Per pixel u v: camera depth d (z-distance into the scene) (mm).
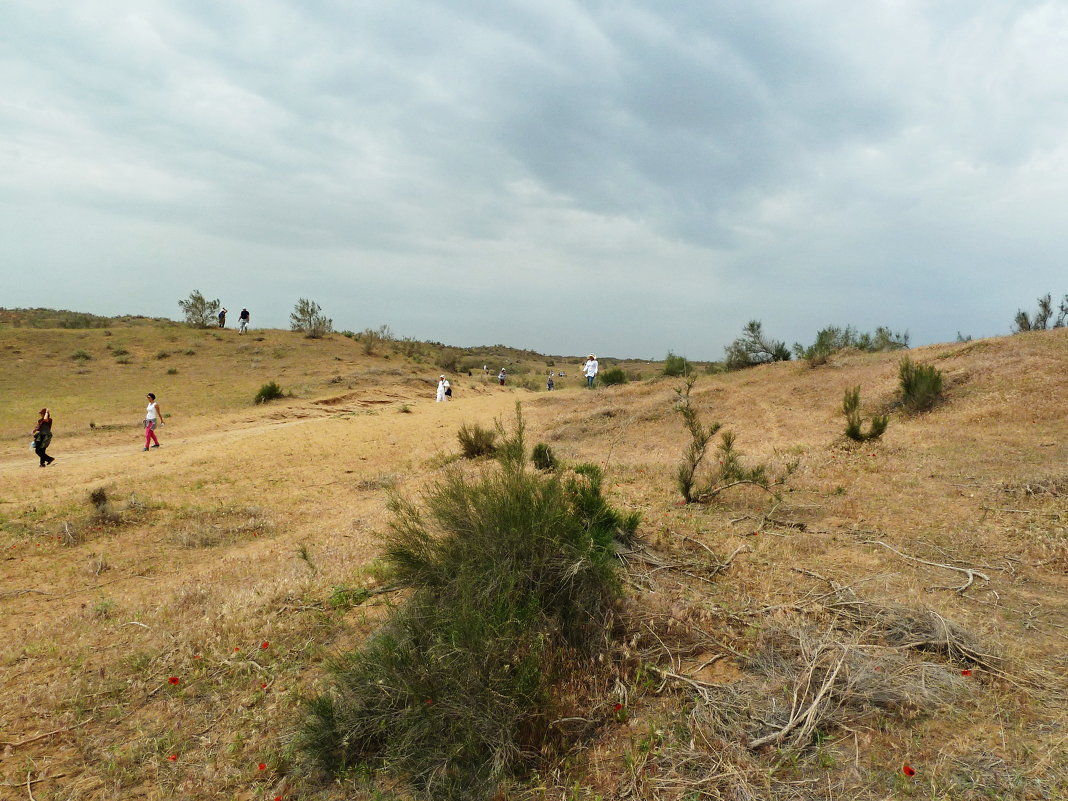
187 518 10086
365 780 3170
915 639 3936
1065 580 4867
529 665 3340
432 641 3600
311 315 49844
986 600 4602
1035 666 3596
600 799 2809
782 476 8539
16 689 4473
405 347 50062
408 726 3258
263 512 10367
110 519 9695
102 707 4117
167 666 4617
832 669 3566
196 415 25266
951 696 3334
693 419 8562
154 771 3406
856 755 2938
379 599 5461
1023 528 6027
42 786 3322
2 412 24719
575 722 3365
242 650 4707
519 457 4727
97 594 6879
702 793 2775
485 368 54719
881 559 5578
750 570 5406
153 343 40719
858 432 10703
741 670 3818
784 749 2979
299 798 3125
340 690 3646
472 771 3057
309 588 5949
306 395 30281
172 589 6750
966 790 2631
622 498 8328
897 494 7664
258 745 3551
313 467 14375
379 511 9586
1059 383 12367
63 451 18516
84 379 31766
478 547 4109
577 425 17016
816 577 5168
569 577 4043
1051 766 2727
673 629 4211
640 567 5422
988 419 11266
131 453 17562
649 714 3420
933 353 18391
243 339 44281
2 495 11984
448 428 18875
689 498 8023
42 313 71000
